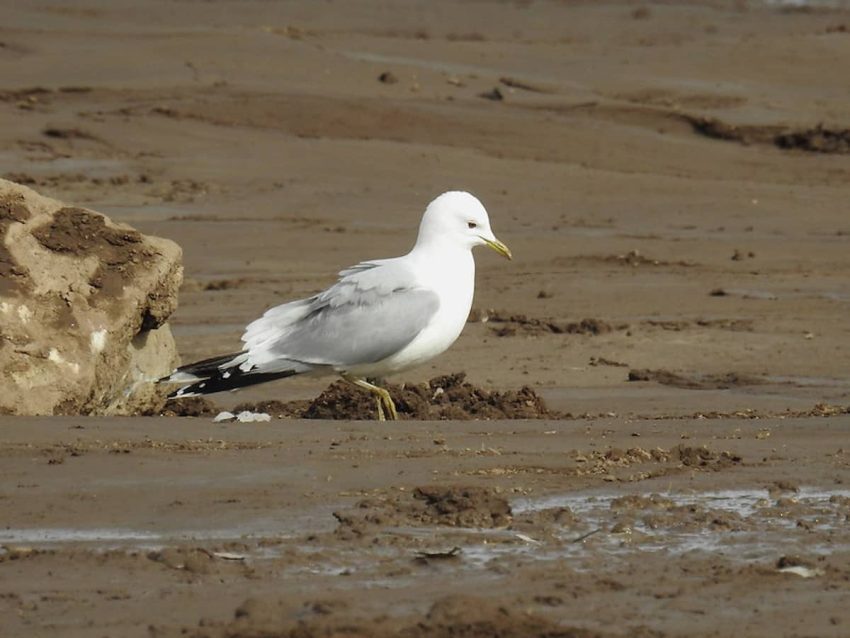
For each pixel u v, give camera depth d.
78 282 13.29
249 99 31.45
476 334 19.05
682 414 14.09
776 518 9.81
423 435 11.95
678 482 10.57
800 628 7.99
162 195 26.72
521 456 11.19
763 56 36.56
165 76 32.59
